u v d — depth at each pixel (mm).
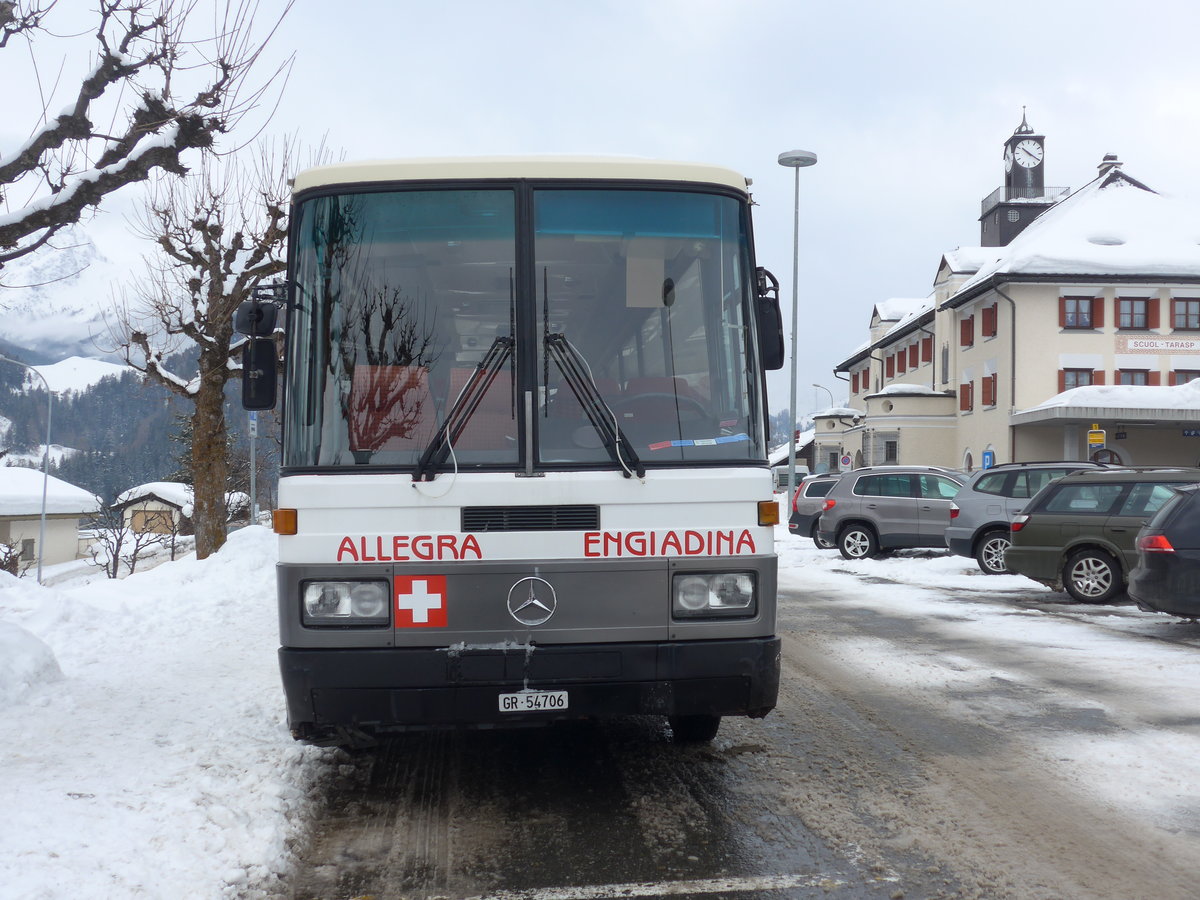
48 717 6961
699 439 5215
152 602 13336
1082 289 41438
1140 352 41562
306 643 4992
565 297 5266
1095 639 10797
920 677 8742
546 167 5367
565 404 5145
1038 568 14086
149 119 8297
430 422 5117
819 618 12594
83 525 75875
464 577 4984
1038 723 7066
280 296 5637
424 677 4930
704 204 5473
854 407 72938
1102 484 13898
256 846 4594
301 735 5184
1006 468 17891
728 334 5387
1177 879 4344
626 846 4754
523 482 5035
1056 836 4855
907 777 5816
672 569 5086
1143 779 5754
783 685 8414
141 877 4148
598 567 5035
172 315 20625
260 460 46031
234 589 14789
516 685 4977
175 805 4984
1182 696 7918
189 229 19953
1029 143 56781
